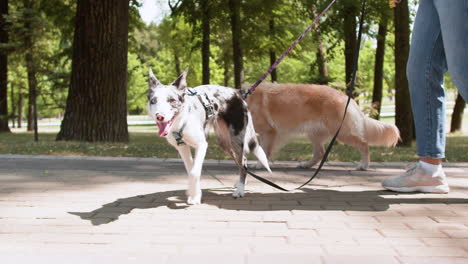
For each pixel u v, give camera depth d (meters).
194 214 3.38
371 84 35.94
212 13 17.75
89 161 6.84
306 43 21.23
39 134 19.20
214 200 3.93
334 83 12.76
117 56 10.16
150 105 3.29
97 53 10.05
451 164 6.70
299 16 18.59
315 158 6.26
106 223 3.09
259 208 3.60
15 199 3.88
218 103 3.91
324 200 3.93
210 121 3.93
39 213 3.37
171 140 3.58
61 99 19.14
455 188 4.53
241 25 18.11
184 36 29.36
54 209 3.51
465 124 29.97
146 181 4.96
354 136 5.95
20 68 29.31
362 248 2.52
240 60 18.09
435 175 4.17
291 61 31.92
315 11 15.67
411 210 3.51
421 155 4.17
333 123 5.89
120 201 3.85
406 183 4.27
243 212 3.45
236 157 4.01
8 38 18.88
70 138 10.15
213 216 3.32
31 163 6.52
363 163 6.10
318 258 2.34
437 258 2.34
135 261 2.29
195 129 3.53
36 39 13.88
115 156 7.50
